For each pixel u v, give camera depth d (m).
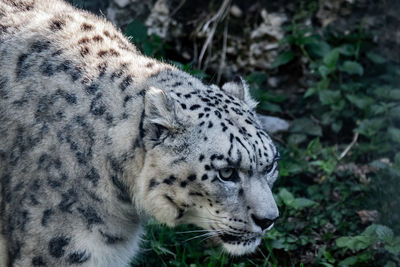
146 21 19.67
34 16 11.77
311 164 17.27
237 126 10.60
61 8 12.31
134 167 10.84
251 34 19.52
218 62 19.70
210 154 10.41
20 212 10.57
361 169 17.20
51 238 10.51
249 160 10.47
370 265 14.28
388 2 19.39
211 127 10.48
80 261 10.71
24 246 10.59
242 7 19.53
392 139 16.91
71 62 11.10
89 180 10.64
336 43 19.48
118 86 10.95
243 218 10.72
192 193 10.71
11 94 11.00
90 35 11.69
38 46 11.28
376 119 17.53
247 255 14.57
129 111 10.78
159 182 10.71
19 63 11.18
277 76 19.64
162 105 10.40
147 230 14.58
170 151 10.54
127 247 11.80
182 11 19.70
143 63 11.58
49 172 10.54
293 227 15.28
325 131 19.00
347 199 16.30
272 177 11.52
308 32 19.42
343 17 19.52
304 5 19.50
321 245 14.99
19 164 10.72
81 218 10.64
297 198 15.54
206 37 19.53
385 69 19.33
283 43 18.73
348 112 18.59
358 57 19.47
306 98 19.41
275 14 19.41
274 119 18.64
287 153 17.30
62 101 10.77
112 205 10.93
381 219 15.32
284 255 14.79
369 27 19.47
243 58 19.64
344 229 15.32
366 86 19.08
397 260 13.89
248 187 10.64
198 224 11.40
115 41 12.00
